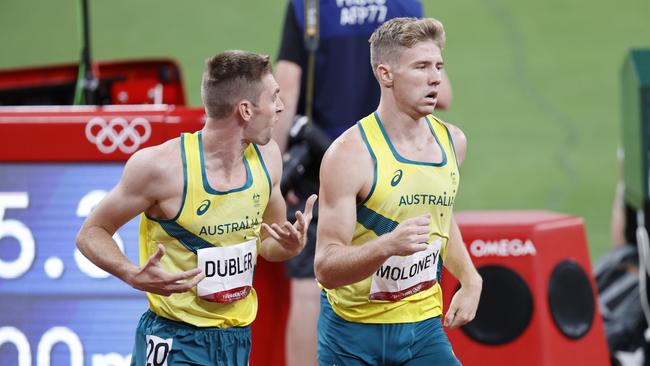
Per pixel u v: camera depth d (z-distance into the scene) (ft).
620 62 135.44
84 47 71.51
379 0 59.31
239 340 45.60
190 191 43.32
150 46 139.54
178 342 44.62
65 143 55.62
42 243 56.13
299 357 58.18
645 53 65.31
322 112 60.03
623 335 62.95
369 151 43.73
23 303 56.29
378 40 44.11
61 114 55.62
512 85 132.98
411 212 44.21
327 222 43.47
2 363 56.65
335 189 43.47
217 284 44.11
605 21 145.07
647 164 62.03
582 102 128.88
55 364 56.24
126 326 55.67
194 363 44.73
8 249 56.39
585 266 58.49
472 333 55.88
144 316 45.96
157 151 43.47
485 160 118.32
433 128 45.47
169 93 81.51
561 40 141.38
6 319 56.44
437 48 43.75
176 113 55.31
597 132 123.34
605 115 126.41
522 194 110.42
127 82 81.05
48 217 56.08
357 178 43.42
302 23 59.31
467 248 55.93
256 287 59.21
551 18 146.82
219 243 43.96
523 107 128.88
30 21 150.41
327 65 59.52
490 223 56.39
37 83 79.15
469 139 122.52
